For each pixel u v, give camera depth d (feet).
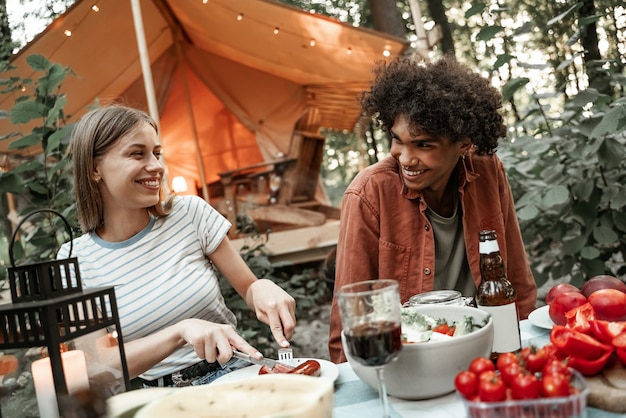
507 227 6.00
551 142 7.89
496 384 2.54
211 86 28.32
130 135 5.08
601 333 3.26
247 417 2.49
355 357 2.83
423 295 4.23
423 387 3.17
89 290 3.17
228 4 20.90
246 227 13.23
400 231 5.49
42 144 8.04
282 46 23.73
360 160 28.48
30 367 2.88
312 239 22.18
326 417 2.55
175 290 5.27
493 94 5.21
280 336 4.68
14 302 3.04
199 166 28.27
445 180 5.35
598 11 9.57
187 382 4.90
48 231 8.33
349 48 21.80
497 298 3.62
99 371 3.07
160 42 26.45
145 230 5.46
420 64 5.18
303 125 28.81
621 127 7.14
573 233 8.96
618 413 2.83
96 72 21.90
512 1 13.35
